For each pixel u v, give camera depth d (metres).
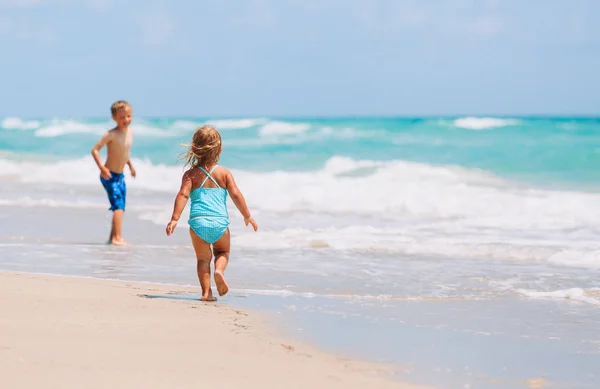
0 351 4.94
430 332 6.57
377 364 5.41
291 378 4.81
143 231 13.88
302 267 10.30
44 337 5.43
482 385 5.03
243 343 5.77
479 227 14.64
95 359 4.89
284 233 13.34
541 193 20.06
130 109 12.95
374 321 6.96
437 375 5.20
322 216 16.22
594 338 6.48
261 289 8.67
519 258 11.25
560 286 9.15
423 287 8.97
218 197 7.95
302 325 6.64
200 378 4.62
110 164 12.58
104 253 11.36
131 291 7.95
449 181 23.12
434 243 12.36
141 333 5.83
